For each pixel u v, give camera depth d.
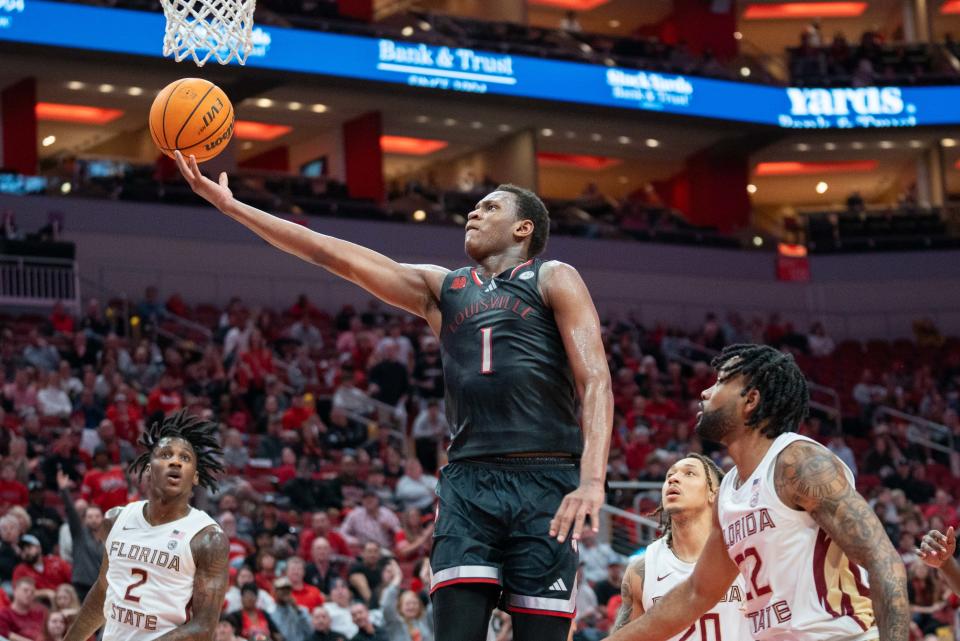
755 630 3.82
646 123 26.75
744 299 27.44
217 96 4.16
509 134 27.77
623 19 32.03
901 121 27.36
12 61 21.94
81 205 21.97
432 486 14.58
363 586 11.35
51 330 17.97
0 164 23.08
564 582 3.63
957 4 32.59
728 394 3.84
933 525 15.36
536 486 3.68
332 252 4.04
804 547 3.68
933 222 28.25
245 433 16.23
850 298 27.97
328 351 20.36
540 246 3.99
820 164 30.84
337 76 23.28
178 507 5.26
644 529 14.93
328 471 15.31
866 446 21.52
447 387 3.83
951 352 26.05
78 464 12.92
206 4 4.77
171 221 22.70
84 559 10.45
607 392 3.62
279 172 25.84
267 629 10.24
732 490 3.89
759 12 32.31
